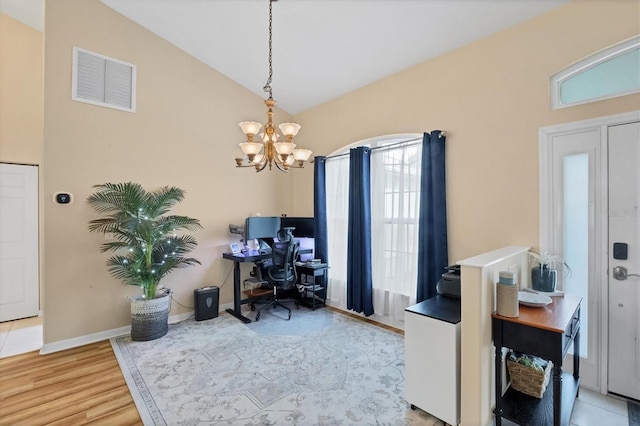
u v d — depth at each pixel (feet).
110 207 10.71
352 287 12.67
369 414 6.51
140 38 11.47
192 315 12.80
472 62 9.39
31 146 12.75
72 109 10.06
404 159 11.27
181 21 10.94
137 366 8.57
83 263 10.25
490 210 8.99
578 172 7.54
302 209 15.96
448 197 9.97
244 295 14.37
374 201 12.35
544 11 7.91
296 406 6.77
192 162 12.88
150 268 10.45
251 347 9.78
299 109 15.81
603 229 7.22
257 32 10.75
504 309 5.71
